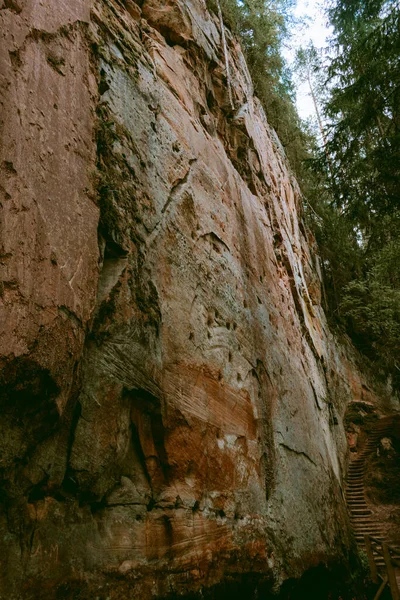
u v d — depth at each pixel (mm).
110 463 5023
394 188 12148
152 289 6402
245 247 10883
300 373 12883
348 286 23000
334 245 23812
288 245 15305
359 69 12430
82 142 5266
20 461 3920
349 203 12594
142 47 8398
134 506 5336
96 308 5223
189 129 9258
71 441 4613
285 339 12273
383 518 15336
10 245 3887
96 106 6008
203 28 11711
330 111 12477
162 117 8195
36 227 4188
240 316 9453
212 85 12102
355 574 11469
